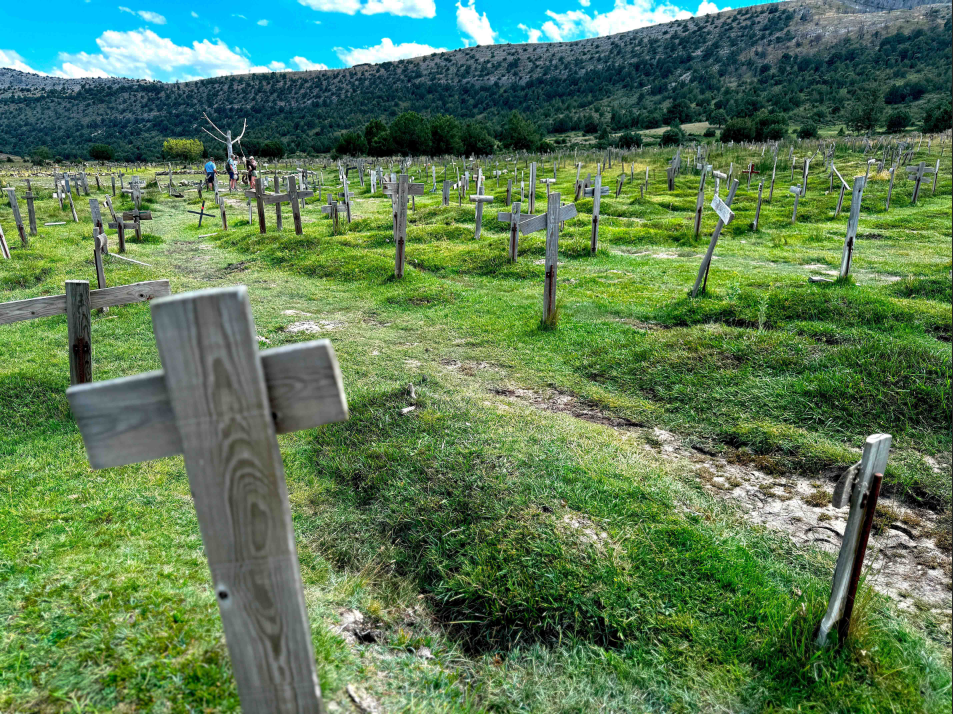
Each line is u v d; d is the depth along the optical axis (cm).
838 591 276
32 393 615
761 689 278
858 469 256
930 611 340
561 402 636
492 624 323
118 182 4381
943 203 2161
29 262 1313
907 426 528
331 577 359
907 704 267
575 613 319
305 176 3853
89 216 2283
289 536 158
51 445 521
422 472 452
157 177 4881
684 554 363
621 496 422
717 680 286
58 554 346
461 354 781
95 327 871
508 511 394
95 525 384
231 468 150
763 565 368
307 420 154
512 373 711
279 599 162
